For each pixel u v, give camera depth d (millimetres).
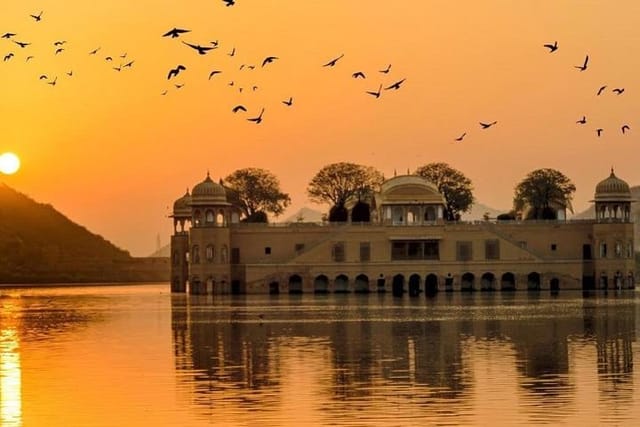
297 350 100938
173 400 73500
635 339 108375
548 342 106125
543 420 66062
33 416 69188
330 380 81250
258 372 85750
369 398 73312
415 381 80312
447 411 68750
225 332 121312
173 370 87625
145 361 93812
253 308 166625
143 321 141375
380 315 146000
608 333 115250
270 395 74875
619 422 65500
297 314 150000
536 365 88562
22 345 108625
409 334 115875
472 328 122875
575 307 160750
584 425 64750
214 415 68500
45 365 91688
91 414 69438
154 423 66688
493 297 195250
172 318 146125
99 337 117000
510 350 99438
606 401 71562
